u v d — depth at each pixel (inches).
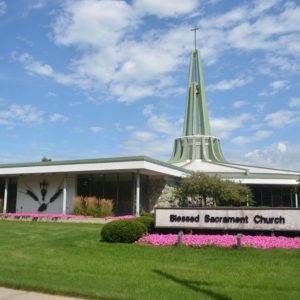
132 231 620.7
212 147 2043.6
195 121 2118.6
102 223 1041.5
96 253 534.9
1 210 1467.8
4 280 359.6
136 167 1161.4
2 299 309.7
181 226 663.8
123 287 339.9
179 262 475.5
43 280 361.7
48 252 539.2
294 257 500.4
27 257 499.8
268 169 1847.9
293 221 620.4
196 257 507.5
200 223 657.6
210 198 1374.3
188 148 2062.0
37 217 1182.9
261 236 622.5
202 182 1280.8
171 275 397.7
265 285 356.8
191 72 2209.6
